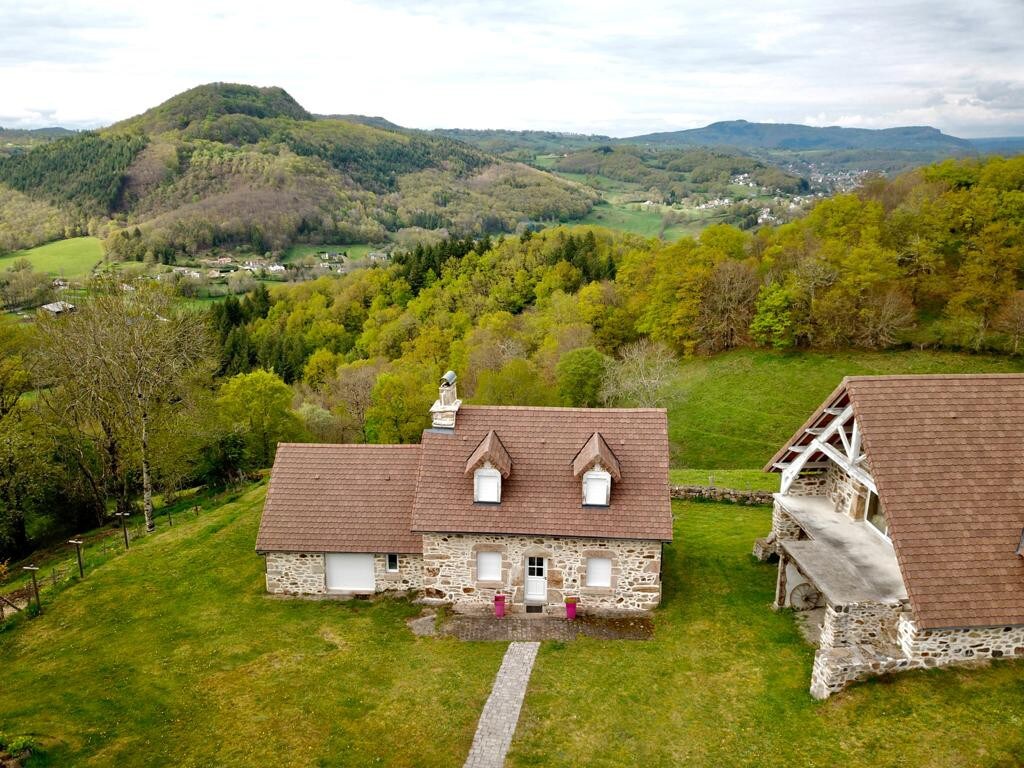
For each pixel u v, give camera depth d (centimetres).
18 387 5012
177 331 4600
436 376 8231
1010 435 2253
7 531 4644
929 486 2155
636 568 2731
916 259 7862
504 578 2808
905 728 1864
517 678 2333
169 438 4784
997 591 1991
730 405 6906
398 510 3027
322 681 2333
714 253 8631
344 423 6856
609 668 2372
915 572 2014
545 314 9738
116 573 3312
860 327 7488
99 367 4206
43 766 1872
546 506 2772
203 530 3788
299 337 11262
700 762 1892
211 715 2150
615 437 2936
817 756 1836
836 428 2550
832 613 2081
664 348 7600
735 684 2222
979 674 2002
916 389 2341
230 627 2741
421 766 1912
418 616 2789
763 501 3912
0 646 2700
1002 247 7312
